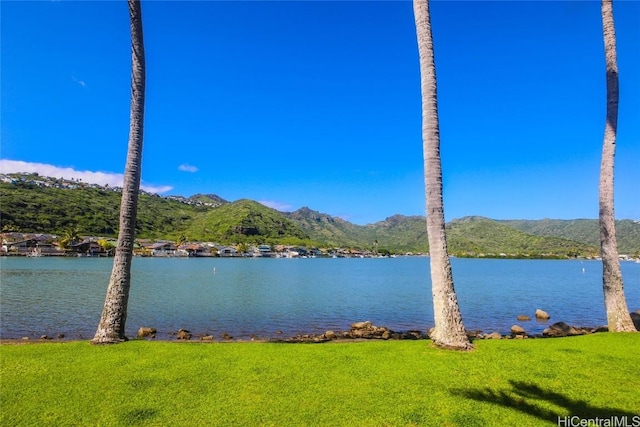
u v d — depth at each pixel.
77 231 137.88
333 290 43.25
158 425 5.45
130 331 19.92
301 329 21.50
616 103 12.48
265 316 25.38
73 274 55.97
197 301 31.97
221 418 5.66
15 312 24.75
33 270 62.88
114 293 10.66
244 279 57.81
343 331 20.64
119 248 10.91
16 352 9.23
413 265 127.50
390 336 18.62
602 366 8.13
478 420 5.64
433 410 5.98
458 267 110.38
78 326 20.75
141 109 11.38
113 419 5.61
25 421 5.52
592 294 40.53
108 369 7.87
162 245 150.75
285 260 156.00
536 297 37.47
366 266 117.25
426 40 10.51
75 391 6.66
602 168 12.73
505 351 9.31
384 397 6.46
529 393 6.66
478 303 32.75
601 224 12.79
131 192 11.09
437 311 9.99
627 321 12.20
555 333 18.94
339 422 5.57
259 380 7.23
